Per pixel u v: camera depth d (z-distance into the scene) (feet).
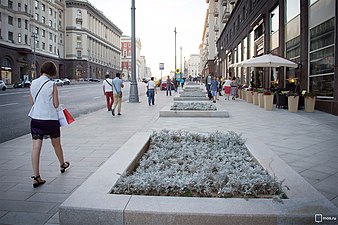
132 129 32.73
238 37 123.13
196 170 14.80
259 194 12.01
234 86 77.92
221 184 12.42
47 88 16.07
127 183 12.42
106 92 50.75
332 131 30.40
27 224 11.77
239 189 12.08
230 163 15.64
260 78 85.46
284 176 13.71
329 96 45.14
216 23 246.27
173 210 10.17
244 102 69.62
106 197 11.23
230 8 159.12
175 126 34.24
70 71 318.65
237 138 21.33
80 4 321.32
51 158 21.01
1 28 192.54
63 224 10.55
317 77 48.62
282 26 63.93
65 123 17.07
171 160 16.61
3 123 39.14
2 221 11.98
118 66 481.05
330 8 43.86
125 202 10.80
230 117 41.86
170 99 82.43
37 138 15.89
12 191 15.11
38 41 246.68
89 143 25.86
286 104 53.26
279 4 65.10
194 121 38.19
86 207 10.48
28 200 14.03
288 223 9.86
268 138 26.99
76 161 20.35
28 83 179.32
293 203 10.70
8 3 200.34
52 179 16.81
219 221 9.95
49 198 14.25
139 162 17.13
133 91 69.82
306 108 47.44
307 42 51.55
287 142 25.31
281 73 64.49
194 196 12.05
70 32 317.63
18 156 21.84
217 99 76.13
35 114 15.96
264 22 78.28
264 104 52.13
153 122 37.60
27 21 218.18
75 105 65.31
